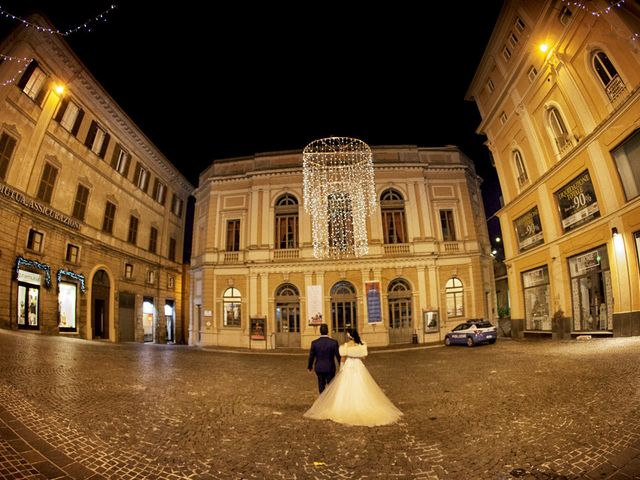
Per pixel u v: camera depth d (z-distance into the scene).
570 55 15.16
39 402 6.03
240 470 4.11
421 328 24.03
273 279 25.22
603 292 14.66
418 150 27.16
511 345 16.73
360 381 6.33
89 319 22.08
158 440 4.90
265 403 7.34
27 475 3.66
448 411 6.35
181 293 33.94
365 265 24.89
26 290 17.86
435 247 25.22
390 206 26.05
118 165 25.80
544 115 17.28
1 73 16.88
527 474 3.84
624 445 4.25
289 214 26.47
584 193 15.44
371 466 4.21
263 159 27.44
